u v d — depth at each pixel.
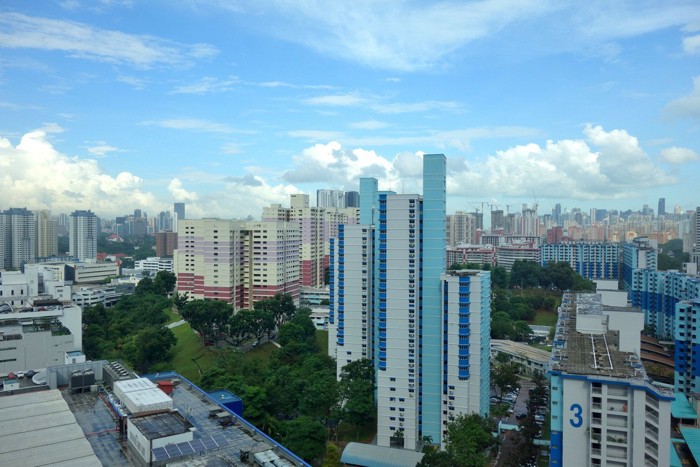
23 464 92.12
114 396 124.50
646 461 109.31
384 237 167.75
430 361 165.38
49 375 136.12
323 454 150.12
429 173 165.12
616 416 112.00
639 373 116.88
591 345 140.50
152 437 97.38
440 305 164.25
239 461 94.88
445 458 133.62
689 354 198.38
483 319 165.62
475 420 150.88
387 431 168.25
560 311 192.25
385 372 168.12
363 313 193.12
